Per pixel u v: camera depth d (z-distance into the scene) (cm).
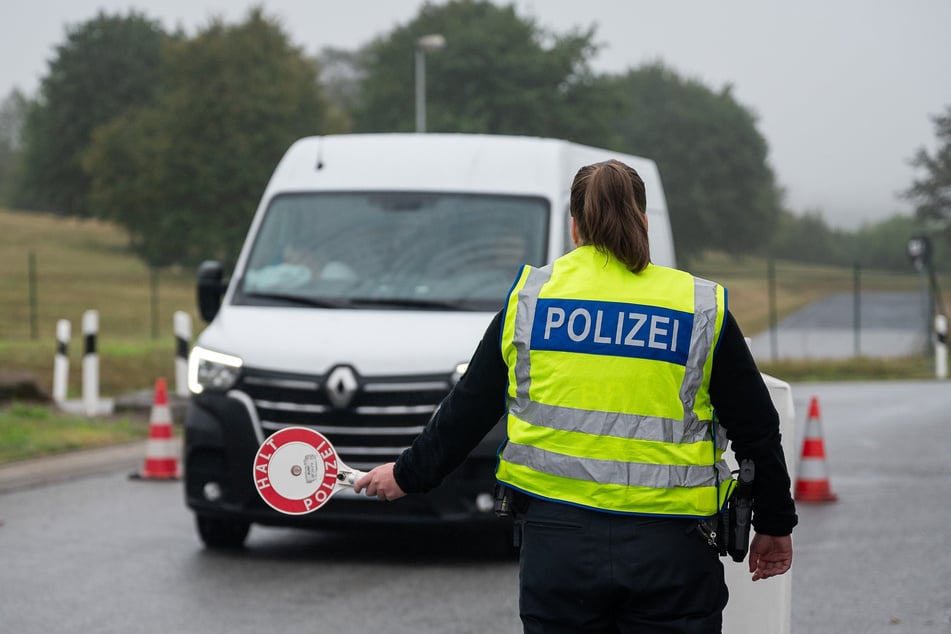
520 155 1330
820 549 1209
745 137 14325
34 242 11525
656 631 463
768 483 485
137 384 3516
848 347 6438
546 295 481
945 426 2319
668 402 468
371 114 9744
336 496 1116
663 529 462
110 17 12744
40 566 1126
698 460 469
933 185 12206
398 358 1134
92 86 12456
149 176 9512
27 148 12775
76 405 2697
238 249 9325
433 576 1097
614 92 9819
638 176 495
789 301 10200
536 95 9425
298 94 9512
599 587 459
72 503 1452
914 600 1002
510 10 9881
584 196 490
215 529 1202
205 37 9538
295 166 1354
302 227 1295
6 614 958
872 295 10869
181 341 2525
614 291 477
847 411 2641
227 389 1153
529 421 474
